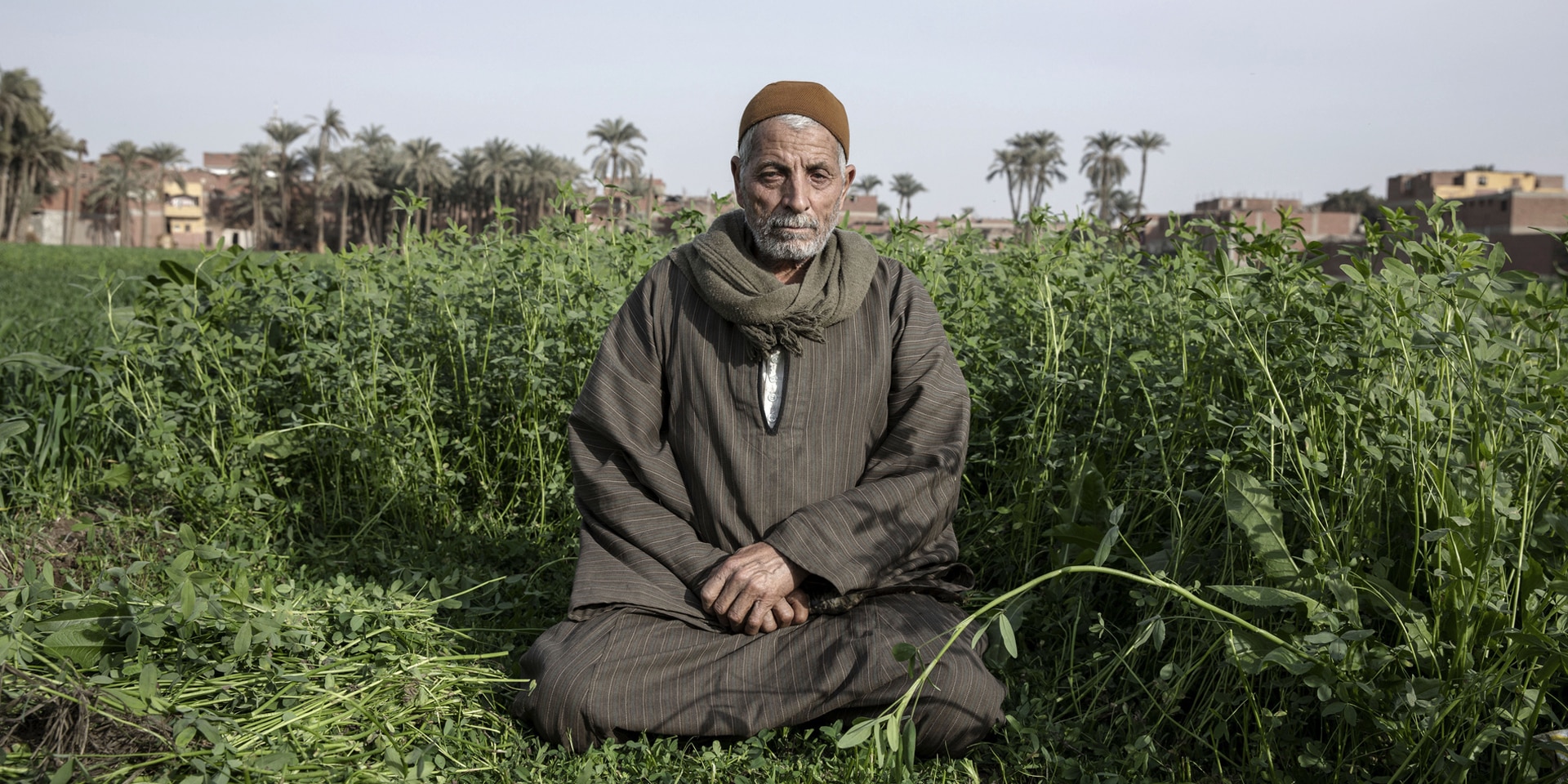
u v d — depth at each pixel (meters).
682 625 2.42
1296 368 2.59
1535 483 2.16
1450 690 2.03
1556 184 72.44
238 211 114.06
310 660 2.42
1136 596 2.52
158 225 112.38
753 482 2.48
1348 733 2.23
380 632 2.57
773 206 2.45
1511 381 2.31
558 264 3.95
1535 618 1.94
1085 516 2.77
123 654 2.22
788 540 2.38
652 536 2.51
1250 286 2.89
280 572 3.21
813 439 2.50
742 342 2.53
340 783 2.04
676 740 2.32
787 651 2.38
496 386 3.89
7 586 2.34
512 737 2.37
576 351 3.74
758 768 2.22
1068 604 2.75
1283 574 2.24
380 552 3.25
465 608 2.92
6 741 1.89
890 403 2.62
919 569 2.53
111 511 3.66
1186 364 2.96
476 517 3.73
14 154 91.88
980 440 3.40
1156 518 2.96
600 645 2.37
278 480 3.82
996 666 2.56
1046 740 2.36
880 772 2.16
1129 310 3.51
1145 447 2.86
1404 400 2.30
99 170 102.88
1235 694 2.40
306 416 3.88
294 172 107.69
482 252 4.39
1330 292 2.61
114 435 4.18
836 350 2.54
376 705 2.32
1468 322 2.11
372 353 3.88
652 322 2.62
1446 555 2.12
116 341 3.92
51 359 4.04
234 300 4.09
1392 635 2.39
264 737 2.12
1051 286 3.35
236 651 2.21
